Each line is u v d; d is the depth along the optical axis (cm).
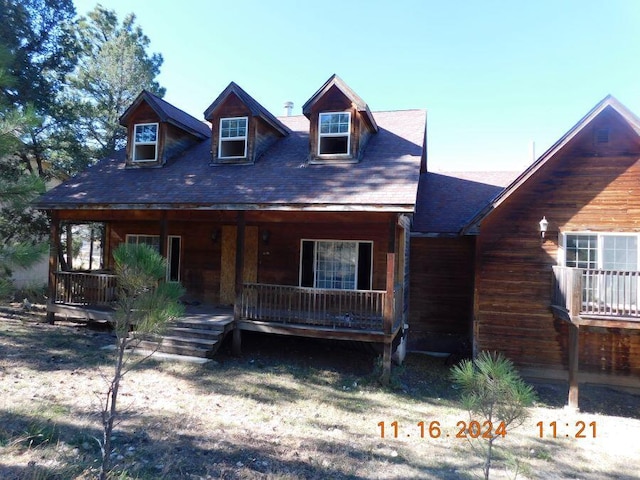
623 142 952
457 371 324
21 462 419
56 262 1162
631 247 938
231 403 680
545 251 997
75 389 674
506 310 1021
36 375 731
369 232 1123
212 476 436
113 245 1391
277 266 1197
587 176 973
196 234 1292
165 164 1258
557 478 512
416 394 841
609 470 549
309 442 555
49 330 1092
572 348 827
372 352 1053
